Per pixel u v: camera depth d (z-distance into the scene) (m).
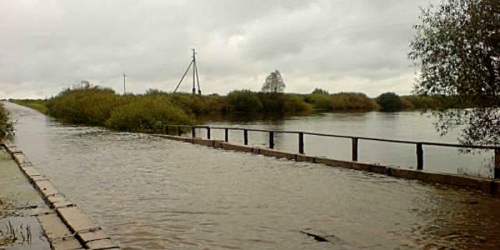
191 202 9.12
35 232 7.05
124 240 6.80
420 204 8.66
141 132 32.41
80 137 27.81
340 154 19.75
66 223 7.38
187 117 36.03
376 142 24.69
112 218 8.03
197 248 6.41
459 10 11.73
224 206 8.76
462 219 7.62
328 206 8.63
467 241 6.51
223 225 7.49
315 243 6.53
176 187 10.73
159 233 7.12
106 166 14.58
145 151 19.22
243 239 6.76
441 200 8.95
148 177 12.26
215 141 21.02
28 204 8.89
